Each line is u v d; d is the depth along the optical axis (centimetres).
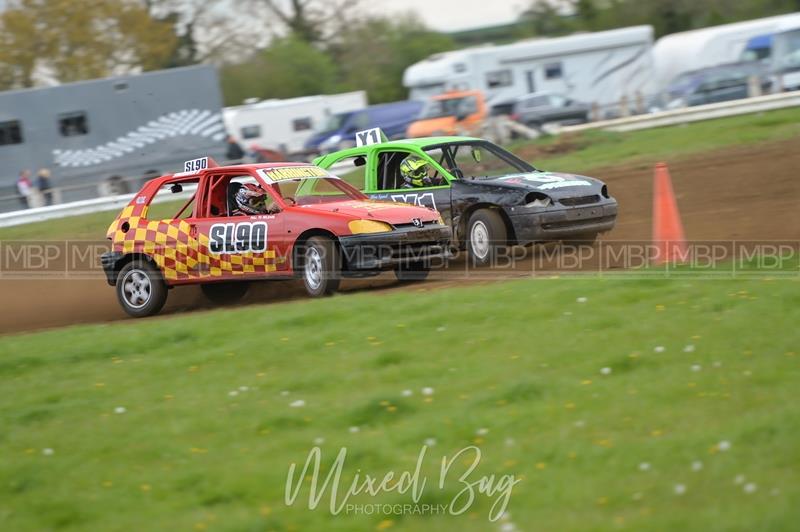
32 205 8750
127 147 9919
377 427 2156
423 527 1705
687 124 9056
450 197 4147
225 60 19450
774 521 1503
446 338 2708
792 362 2227
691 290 2952
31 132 9656
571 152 8381
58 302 4656
